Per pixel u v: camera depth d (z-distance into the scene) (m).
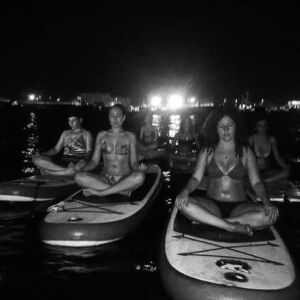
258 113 63.28
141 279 4.76
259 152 9.88
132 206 6.50
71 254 5.46
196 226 5.13
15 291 4.45
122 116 7.32
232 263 4.12
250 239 4.72
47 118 58.41
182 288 3.84
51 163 9.30
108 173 7.29
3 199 8.02
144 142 14.97
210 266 4.08
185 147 12.71
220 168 5.39
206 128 5.55
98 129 36.72
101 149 7.34
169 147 14.47
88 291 4.46
